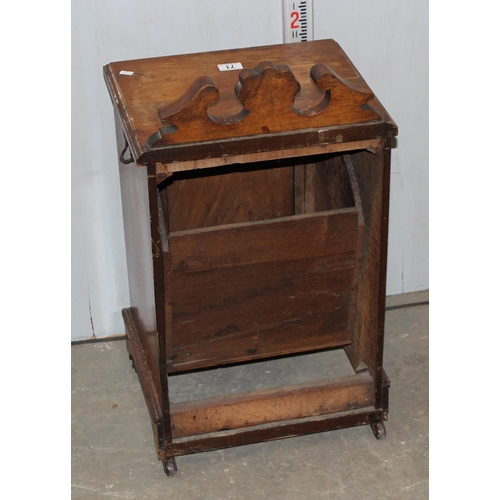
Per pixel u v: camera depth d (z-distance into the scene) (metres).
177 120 2.05
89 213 2.86
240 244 2.30
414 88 2.88
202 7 2.63
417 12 2.76
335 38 2.76
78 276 2.96
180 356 2.47
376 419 2.59
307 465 2.57
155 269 2.21
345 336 2.59
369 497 2.46
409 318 3.12
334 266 2.44
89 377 2.92
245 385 2.86
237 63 2.45
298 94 2.26
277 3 2.67
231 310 2.43
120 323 3.09
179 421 2.45
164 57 2.50
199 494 2.50
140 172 2.21
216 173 2.77
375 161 2.30
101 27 2.59
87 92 2.67
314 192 2.80
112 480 2.55
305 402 2.52
